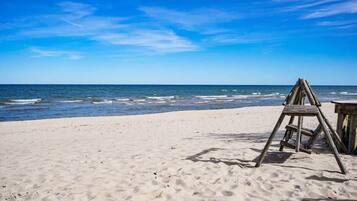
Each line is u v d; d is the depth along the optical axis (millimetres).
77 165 7090
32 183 5844
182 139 10594
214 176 5793
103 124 16453
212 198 4691
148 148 8961
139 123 16500
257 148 8281
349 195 4617
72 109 30406
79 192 5180
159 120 18047
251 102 41938
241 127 13531
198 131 12625
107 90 88812
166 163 6934
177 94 68125
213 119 17703
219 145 9008
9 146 10430
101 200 4770
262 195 4746
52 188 5469
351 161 6492
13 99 45594
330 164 6344
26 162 7625
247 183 5297
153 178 5820
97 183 5648
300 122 6852
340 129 7410
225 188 5102
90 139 11445
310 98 6312
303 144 7551
